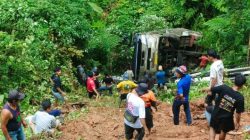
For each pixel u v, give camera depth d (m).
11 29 20.70
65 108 16.44
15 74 17.94
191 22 28.45
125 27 28.95
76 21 23.86
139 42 22.84
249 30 20.56
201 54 22.34
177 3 28.44
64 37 22.92
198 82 18.83
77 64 25.06
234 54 20.95
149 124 11.60
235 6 20.84
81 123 13.09
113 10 31.08
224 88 9.05
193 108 14.86
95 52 26.83
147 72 22.58
